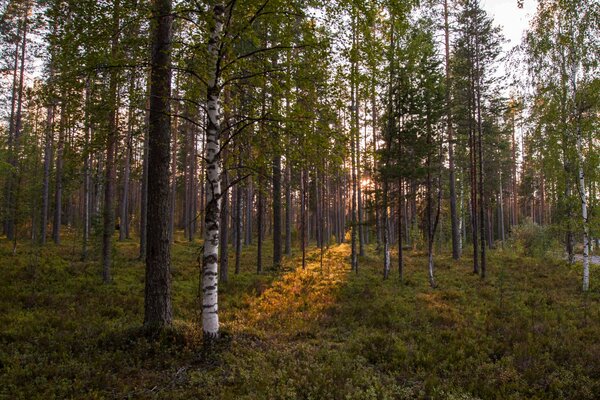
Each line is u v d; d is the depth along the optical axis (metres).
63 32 7.07
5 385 6.12
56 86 7.73
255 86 8.88
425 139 19.20
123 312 11.38
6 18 21.64
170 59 8.58
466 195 38.16
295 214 59.94
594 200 17.44
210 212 8.01
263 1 7.26
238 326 10.07
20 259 18.70
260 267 20.88
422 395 6.43
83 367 6.86
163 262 8.84
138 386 6.37
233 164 9.92
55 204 27.73
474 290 16.16
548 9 17.83
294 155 8.84
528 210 63.31
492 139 26.95
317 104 8.16
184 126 26.70
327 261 26.19
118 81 7.82
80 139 8.40
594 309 12.45
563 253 25.95
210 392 6.10
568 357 8.07
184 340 8.08
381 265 24.56
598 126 16.69
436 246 36.22
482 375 7.22
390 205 20.50
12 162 23.39
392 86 19.22
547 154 19.28
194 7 7.39
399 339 9.29
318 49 7.51
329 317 11.69
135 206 52.91
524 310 12.37
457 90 22.70
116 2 6.87
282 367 7.29
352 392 6.30
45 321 9.91
